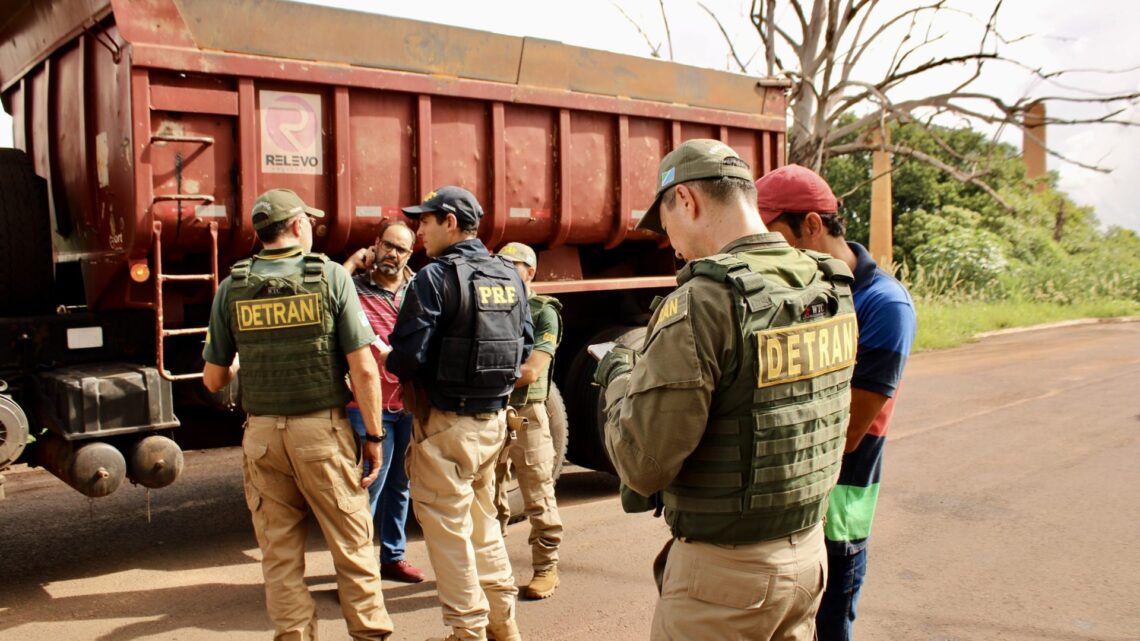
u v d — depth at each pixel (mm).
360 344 3518
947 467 7035
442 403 3662
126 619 4281
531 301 4727
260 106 4797
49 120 5449
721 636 2135
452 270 3680
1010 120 12789
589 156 6297
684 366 2008
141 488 6672
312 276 3424
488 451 3775
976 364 13086
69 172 5293
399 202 5363
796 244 2695
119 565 5043
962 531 5520
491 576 3852
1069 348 15016
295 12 4867
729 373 2043
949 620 4266
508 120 5844
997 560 5035
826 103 12969
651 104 6547
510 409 4273
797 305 2121
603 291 6996
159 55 4422
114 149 4656
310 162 4996
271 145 4844
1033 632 4137
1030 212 26312
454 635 3746
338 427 3486
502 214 5816
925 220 24172
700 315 2031
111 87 4652
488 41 5676
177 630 4164
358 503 3564
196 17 4555
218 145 4695
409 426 4898
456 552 3662
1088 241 28141
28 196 4945
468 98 5594
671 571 2227
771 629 2162
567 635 4164
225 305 3514
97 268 4879
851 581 2844
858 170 25078
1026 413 9195
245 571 4980
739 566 2125
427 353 3623
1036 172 29062
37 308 5016
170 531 5676
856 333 2332
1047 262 24734
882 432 2826
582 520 5992
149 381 4496
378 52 5195
